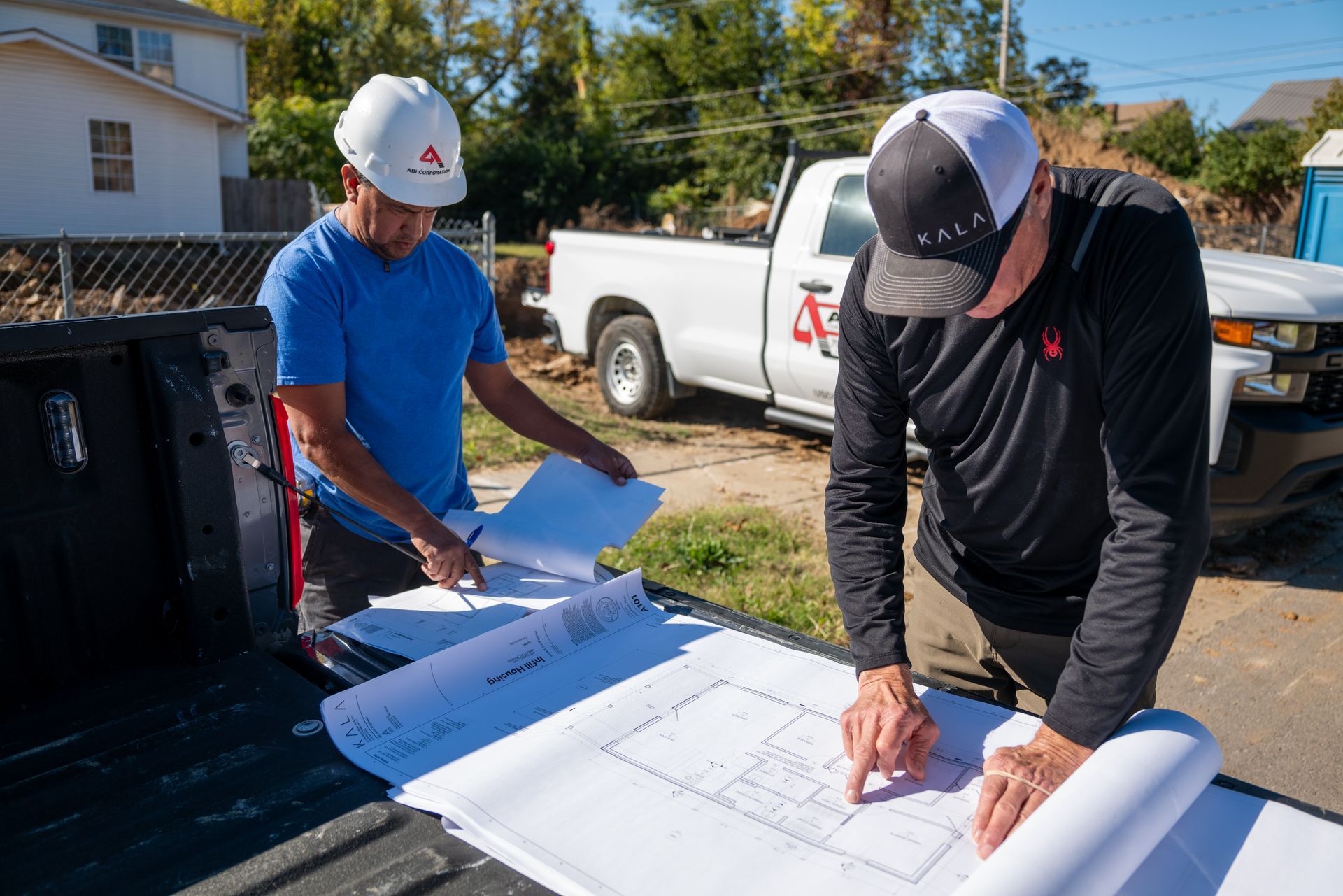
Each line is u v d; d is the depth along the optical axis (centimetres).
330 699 125
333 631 157
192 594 133
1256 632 397
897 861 101
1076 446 146
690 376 668
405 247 205
